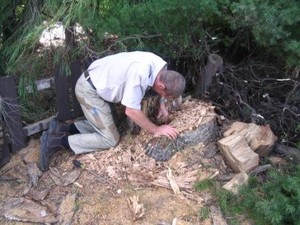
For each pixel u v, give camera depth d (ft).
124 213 6.49
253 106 8.86
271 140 7.32
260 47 8.98
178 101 7.47
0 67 8.75
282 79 8.89
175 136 6.89
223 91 8.73
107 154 7.29
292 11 7.22
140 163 7.04
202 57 8.75
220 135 7.45
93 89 6.96
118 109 8.14
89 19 7.50
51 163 7.54
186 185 6.73
